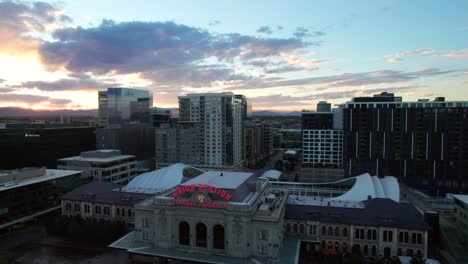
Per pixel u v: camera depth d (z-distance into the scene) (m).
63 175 146.62
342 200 120.50
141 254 92.88
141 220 100.62
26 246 106.62
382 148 197.25
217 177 112.31
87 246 106.94
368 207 106.56
